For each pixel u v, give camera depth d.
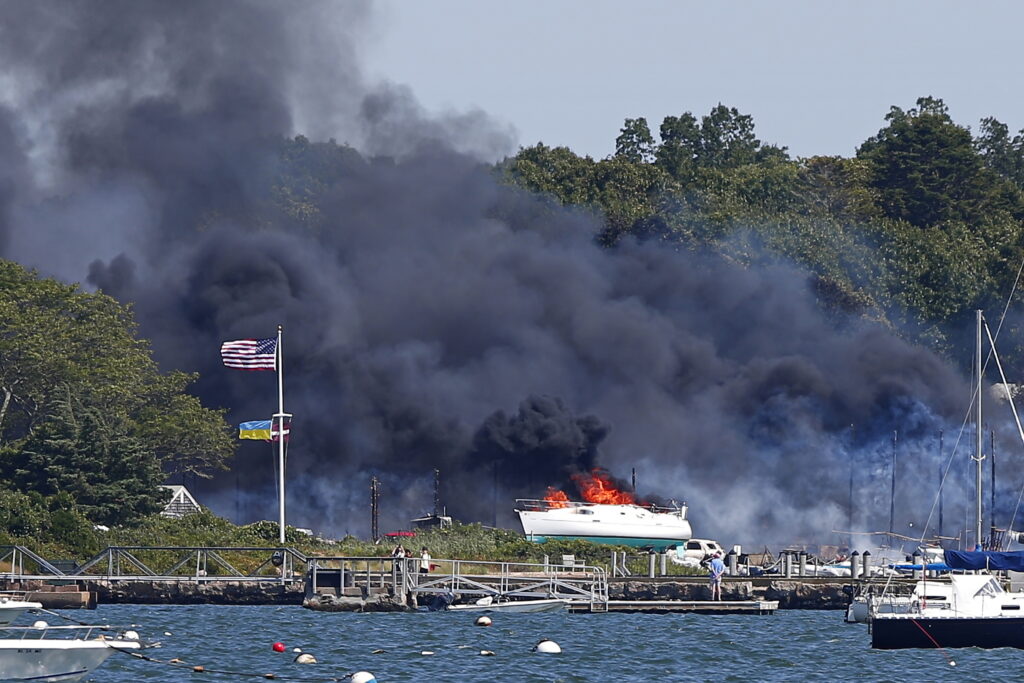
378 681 199.00
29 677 183.88
